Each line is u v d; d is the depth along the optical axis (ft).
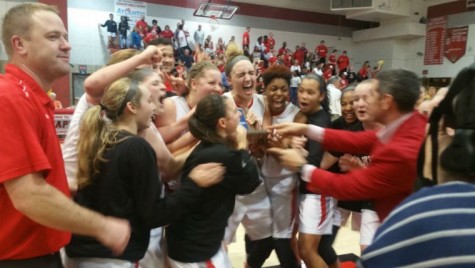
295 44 55.57
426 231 1.89
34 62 3.84
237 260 10.61
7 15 3.85
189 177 5.08
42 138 3.80
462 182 2.09
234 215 7.14
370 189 4.60
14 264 3.81
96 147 4.66
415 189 2.52
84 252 4.63
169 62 8.84
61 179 4.10
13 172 3.31
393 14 50.52
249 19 51.85
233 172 5.28
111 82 5.23
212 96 5.55
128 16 44.01
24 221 3.72
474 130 2.12
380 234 2.11
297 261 7.86
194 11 46.96
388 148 4.47
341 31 58.39
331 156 7.55
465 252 1.77
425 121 4.66
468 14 46.14
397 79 4.74
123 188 4.59
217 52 46.09
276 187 7.36
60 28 3.93
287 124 6.61
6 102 3.39
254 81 7.45
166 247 5.75
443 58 49.42
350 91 8.09
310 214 7.17
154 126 5.89
